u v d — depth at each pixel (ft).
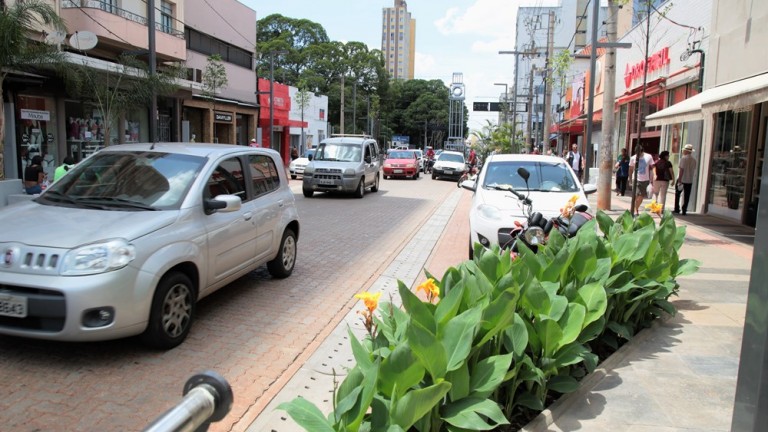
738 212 44.01
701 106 37.91
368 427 8.73
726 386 13.69
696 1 52.42
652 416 12.12
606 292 15.42
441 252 32.24
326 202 59.36
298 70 229.04
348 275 26.05
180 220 16.71
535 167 30.81
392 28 406.00
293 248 25.43
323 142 68.59
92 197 17.65
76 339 13.98
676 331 17.72
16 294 13.85
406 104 333.01
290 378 14.48
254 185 22.00
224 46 107.76
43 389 13.43
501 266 13.64
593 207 54.34
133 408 12.67
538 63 202.08
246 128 119.44
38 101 57.11
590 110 56.39
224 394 5.82
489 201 27.40
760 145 41.16
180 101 87.66
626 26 122.93
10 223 15.70
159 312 15.48
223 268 18.86
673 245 20.24
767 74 36.24
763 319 8.05
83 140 64.80
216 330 17.93
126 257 14.51
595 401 12.80
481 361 10.50
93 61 50.44
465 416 9.41
